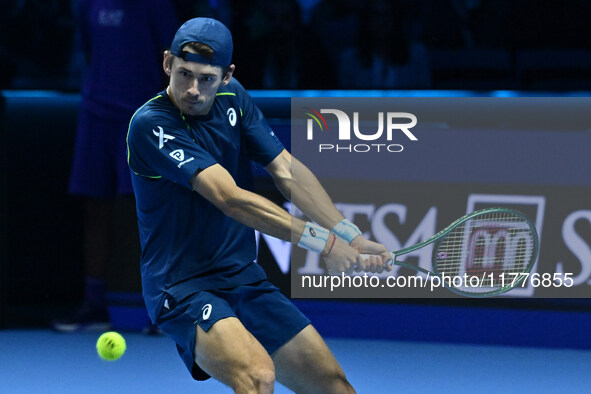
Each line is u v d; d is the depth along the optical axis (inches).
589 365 697.6
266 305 407.2
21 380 657.6
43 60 831.7
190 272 401.4
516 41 768.9
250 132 419.5
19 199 850.1
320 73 787.4
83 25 770.2
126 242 799.1
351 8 780.0
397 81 779.4
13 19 824.3
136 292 799.7
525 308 749.3
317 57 786.8
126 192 762.8
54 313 854.5
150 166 392.2
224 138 406.0
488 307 756.0
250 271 414.3
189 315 386.3
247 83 795.4
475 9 772.6
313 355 400.2
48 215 855.7
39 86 825.5
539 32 763.4
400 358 716.7
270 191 762.2
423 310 765.3
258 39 789.2
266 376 361.1
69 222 860.6
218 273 405.7
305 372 402.0
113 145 766.5
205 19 385.4
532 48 766.5
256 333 406.3
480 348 748.6
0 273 813.2
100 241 797.9
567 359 714.8
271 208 382.3
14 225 851.4
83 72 829.8
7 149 833.5
